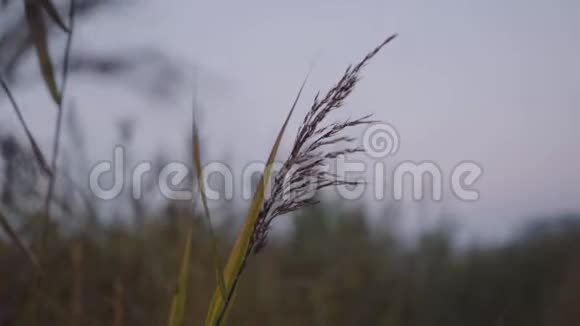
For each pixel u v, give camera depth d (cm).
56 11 162
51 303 213
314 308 359
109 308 248
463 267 426
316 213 423
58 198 212
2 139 195
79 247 237
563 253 428
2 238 196
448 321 387
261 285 347
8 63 178
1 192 198
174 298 135
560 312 377
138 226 289
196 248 289
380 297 397
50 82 167
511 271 420
